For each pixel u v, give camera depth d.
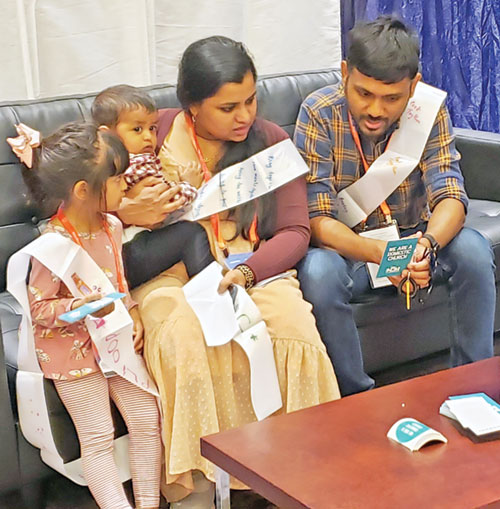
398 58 1.96
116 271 1.81
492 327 2.17
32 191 1.82
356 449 1.37
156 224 1.93
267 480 1.29
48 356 1.72
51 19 2.52
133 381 1.76
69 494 1.91
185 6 2.73
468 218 2.45
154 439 1.81
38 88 2.56
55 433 1.75
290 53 2.96
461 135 2.64
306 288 1.99
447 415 1.47
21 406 1.77
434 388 1.57
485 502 1.22
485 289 2.13
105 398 1.77
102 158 1.73
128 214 1.89
